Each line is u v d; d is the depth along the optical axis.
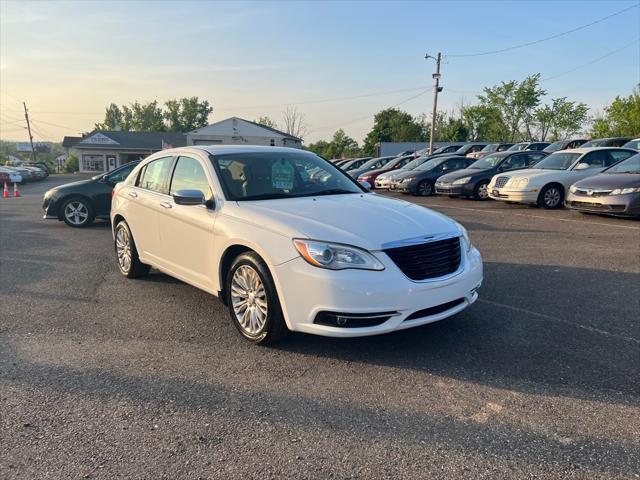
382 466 2.55
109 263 7.28
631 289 5.38
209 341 4.22
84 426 2.96
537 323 4.44
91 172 60.66
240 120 55.62
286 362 3.78
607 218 10.45
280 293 3.76
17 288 5.96
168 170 5.42
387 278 3.51
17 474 2.54
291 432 2.87
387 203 4.50
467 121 58.22
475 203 14.34
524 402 3.13
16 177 31.89
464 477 2.45
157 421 3.00
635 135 36.66
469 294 4.02
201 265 4.65
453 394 3.25
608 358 3.71
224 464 2.59
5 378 3.59
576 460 2.56
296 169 5.11
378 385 3.40
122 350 4.06
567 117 49.69
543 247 7.64
